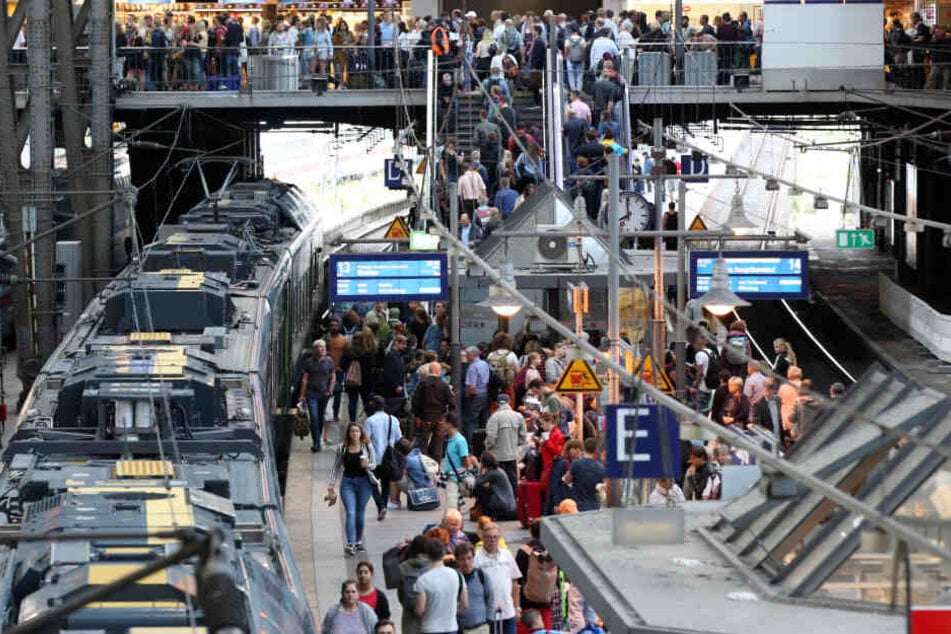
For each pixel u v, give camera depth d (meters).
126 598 30.55
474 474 65.19
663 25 131.62
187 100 120.06
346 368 78.81
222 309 63.38
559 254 86.25
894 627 27.69
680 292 68.38
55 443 46.38
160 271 68.94
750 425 63.38
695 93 119.62
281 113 125.19
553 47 115.75
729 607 28.72
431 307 99.62
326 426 77.44
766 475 29.16
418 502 65.75
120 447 46.56
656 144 75.50
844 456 31.30
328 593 55.22
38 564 33.06
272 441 60.12
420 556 46.75
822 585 29.19
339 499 66.94
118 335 60.66
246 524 39.41
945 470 30.27
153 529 34.44
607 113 105.06
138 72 120.62
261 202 96.88
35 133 103.31
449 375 78.12
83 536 22.05
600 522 34.75
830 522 30.28
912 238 137.38
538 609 48.16
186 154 129.50
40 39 103.44
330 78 120.75
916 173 134.62
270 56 120.75
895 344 113.62
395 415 75.50
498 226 91.19
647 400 57.09
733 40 120.62
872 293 134.12
